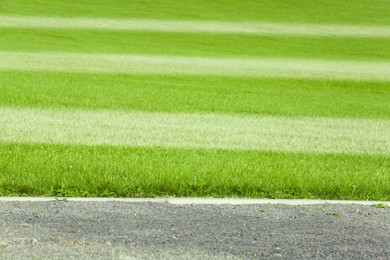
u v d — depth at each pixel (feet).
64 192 28.37
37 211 24.41
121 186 28.89
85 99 73.87
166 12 231.91
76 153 39.11
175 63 129.39
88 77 99.55
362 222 23.99
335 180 31.19
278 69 124.88
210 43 175.11
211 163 36.04
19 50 143.33
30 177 30.07
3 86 83.10
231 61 138.51
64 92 79.56
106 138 47.55
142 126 54.85
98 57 135.64
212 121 60.03
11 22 193.47
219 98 80.33
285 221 23.82
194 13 232.53
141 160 36.63
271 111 70.13
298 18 230.07
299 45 177.37
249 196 29.01
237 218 24.08
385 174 34.45
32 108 65.00
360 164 38.70
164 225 22.81
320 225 23.36
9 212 24.17
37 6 228.63
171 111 66.74
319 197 29.19
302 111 71.10
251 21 220.84
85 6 234.17
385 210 26.09
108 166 33.63
